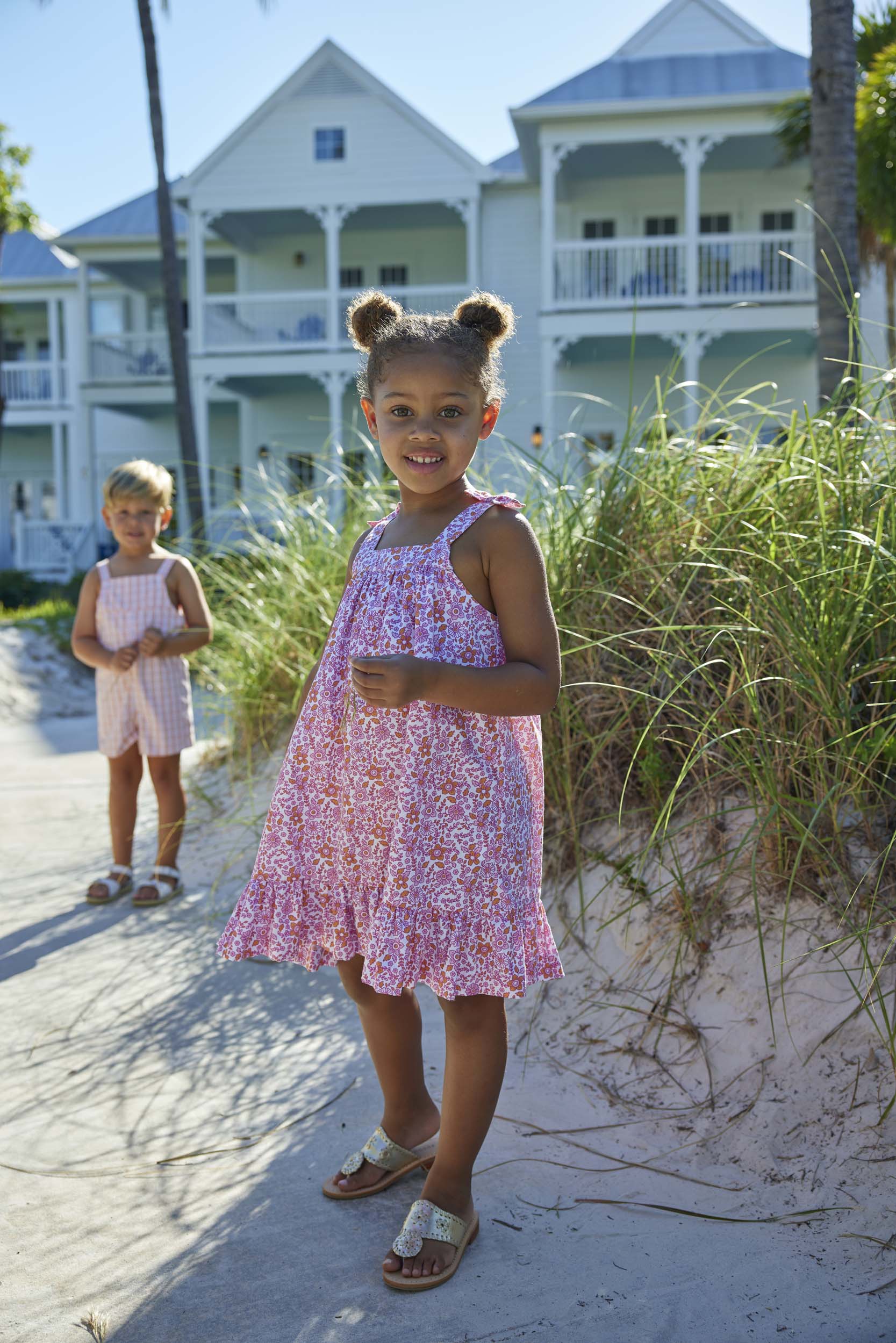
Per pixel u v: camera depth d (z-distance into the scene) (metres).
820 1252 1.61
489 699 1.55
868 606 2.41
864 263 12.97
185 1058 2.37
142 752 3.46
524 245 17.72
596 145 15.69
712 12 17.11
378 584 1.69
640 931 2.41
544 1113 2.07
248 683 4.58
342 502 5.05
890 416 2.77
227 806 4.29
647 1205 1.77
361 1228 1.76
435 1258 1.61
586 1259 1.64
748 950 2.20
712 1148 1.89
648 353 17.16
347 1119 2.10
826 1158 1.79
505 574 1.63
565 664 2.89
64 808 4.78
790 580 2.49
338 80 16.91
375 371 1.66
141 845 4.09
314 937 1.73
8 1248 1.69
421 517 1.74
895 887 2.12
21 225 17.83
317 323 18.09
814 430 2.87
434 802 1.61
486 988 1.60
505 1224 1.74
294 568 4.65
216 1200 1.84
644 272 16.39
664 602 2.83
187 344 17.45
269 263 19.61
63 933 3.16
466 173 16.92
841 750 2.24
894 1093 1.83
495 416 1.76
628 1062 2.17
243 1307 1.55
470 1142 1.67
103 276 22.31
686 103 14.80
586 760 2.82
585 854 2.71
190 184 17.30
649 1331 1.47
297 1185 1.89
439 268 18.97
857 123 10.97
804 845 2.22
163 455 22.81
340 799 1.69
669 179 17.41
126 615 3.42
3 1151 1.99
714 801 2.51
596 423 17.77
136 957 2.97
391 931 1.57
